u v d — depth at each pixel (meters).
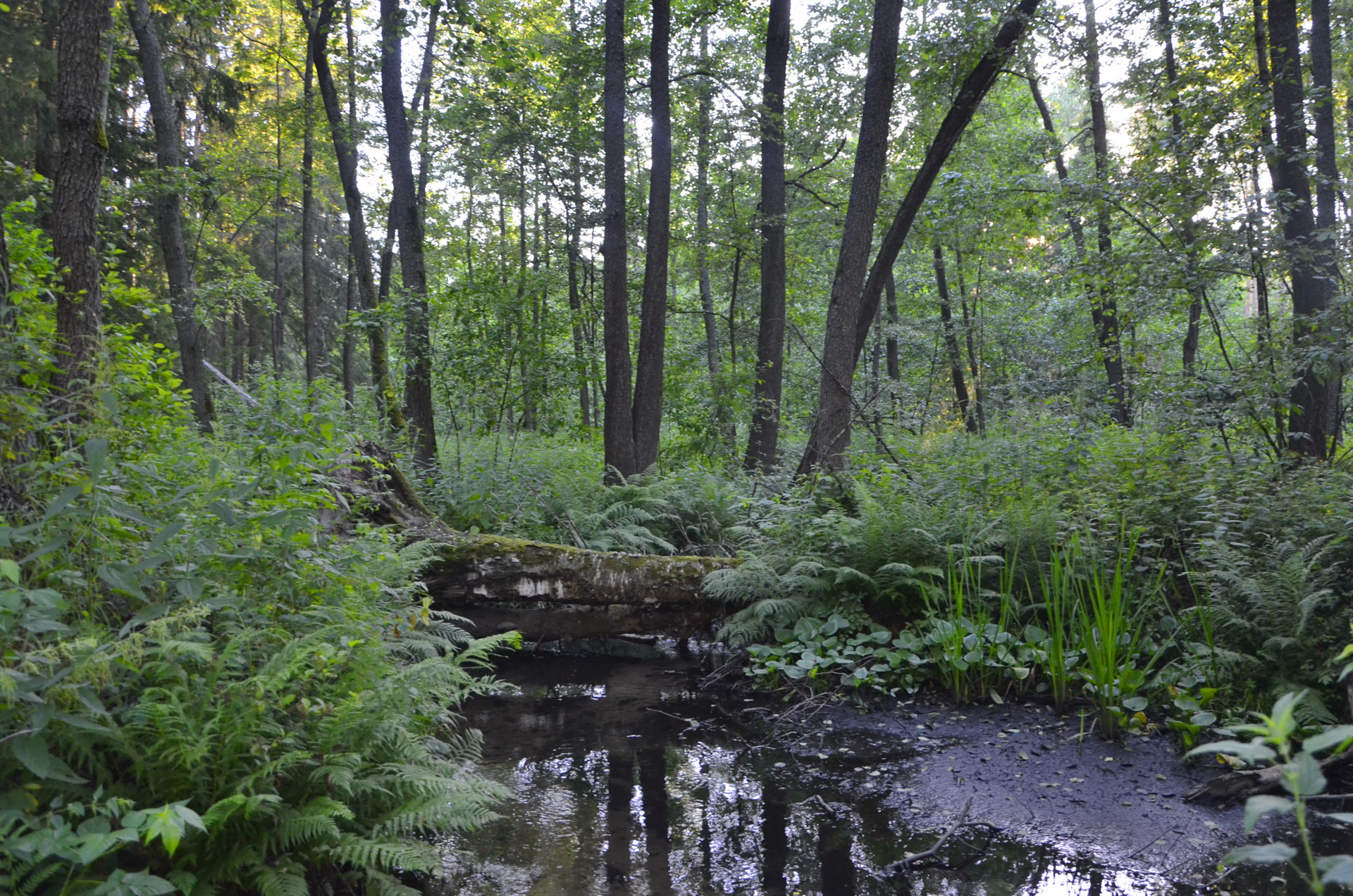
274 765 2.81
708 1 14.54
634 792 4.71
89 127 4.82
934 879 3.74
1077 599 6.14
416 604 5.95
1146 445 8.04
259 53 17.22
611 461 11.75
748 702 6.30
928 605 6.48
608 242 11.77
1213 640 5.31
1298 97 9.03
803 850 4.02
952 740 5.27
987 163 16.44
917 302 23.33
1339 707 4.71
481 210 24.88
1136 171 9.85
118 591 3.20
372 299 12.46
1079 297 14.32
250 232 25.25
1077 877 3.71
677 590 7.11
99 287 4.93
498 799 4.24
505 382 12.80
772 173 15.08
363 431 9.47
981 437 10.93
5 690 2.24
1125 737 5.07
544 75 15.78
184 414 5.50
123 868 2.70
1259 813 1.63
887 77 9.94
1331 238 8.42
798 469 10.60
